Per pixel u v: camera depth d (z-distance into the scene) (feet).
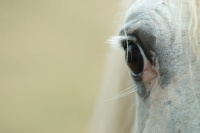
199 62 11.26
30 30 59.57
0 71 53.62
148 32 12.42
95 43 53.62
